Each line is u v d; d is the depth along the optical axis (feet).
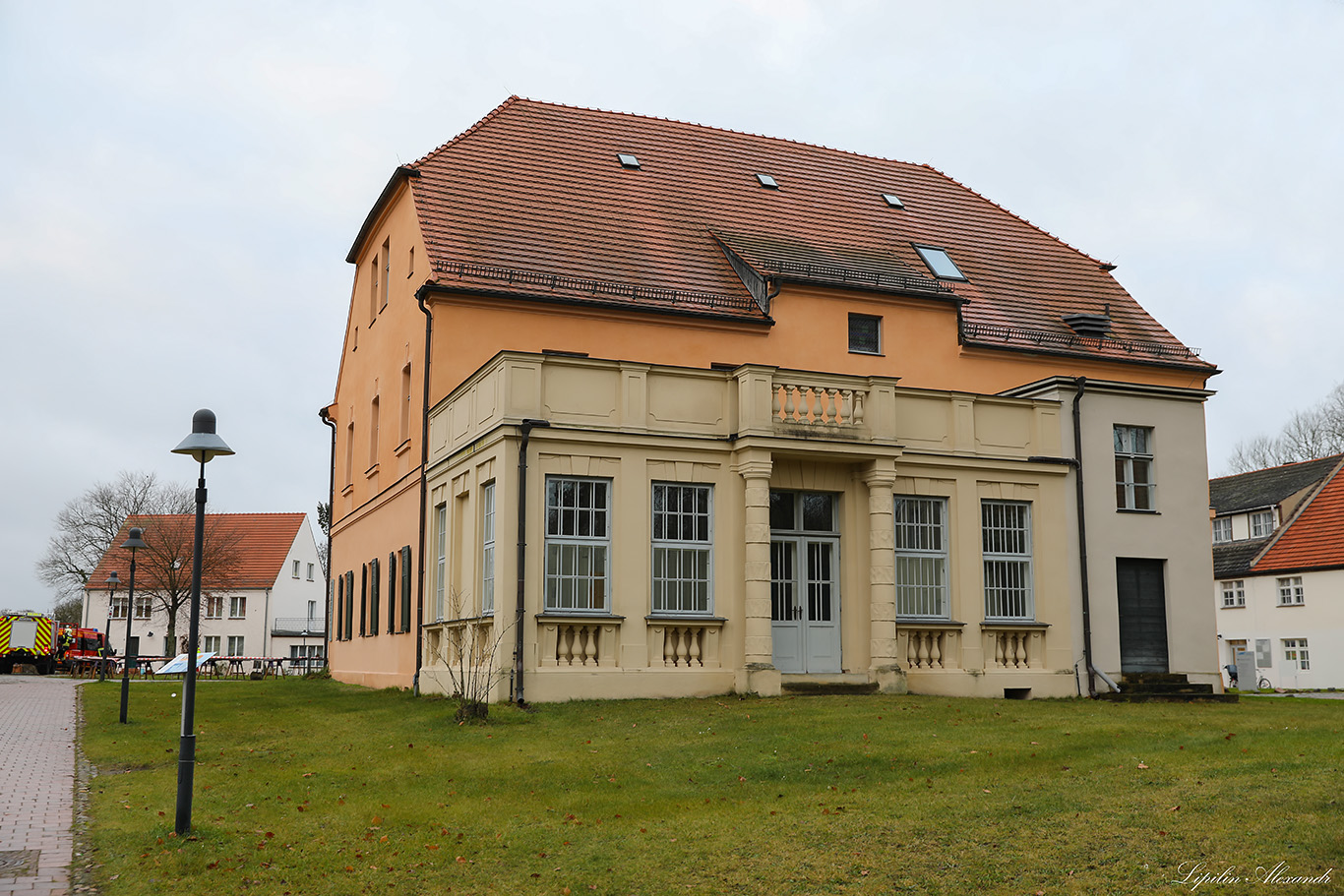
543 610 58.13
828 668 65.57
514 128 90.12
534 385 59.77
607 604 59.62
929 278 87.51
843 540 66.64
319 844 30.71
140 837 31.14
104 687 94.73
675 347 75.72
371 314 97.19
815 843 29.99
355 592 97.55
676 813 33.65
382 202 89.04
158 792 37.50
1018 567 71.20
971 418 70.64
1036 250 98.99
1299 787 33.17
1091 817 31.09
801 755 41.57
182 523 217.15
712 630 61.41
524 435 58.23
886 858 28.55
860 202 96.84
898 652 66.18
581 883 27.37
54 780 40.81
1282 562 132.67
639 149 93.04
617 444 60.49
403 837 31.48
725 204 89.51
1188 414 77.87
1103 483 74.28
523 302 73.26
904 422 68.85
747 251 82.48
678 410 62.95
